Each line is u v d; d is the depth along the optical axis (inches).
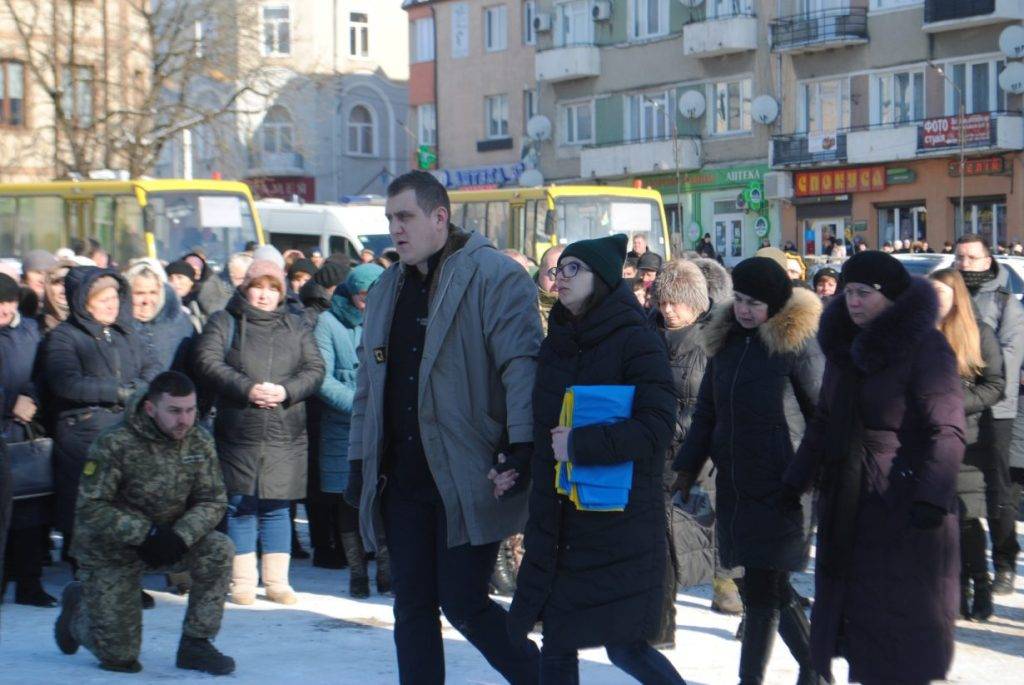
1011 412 313.1
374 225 1223.5
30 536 330.3
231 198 967.0
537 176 1903.3
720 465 237.5
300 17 2187.5
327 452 342.6
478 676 260.8
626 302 198.4
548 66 1866.4
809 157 1596.9
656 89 1776.6
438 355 209.6
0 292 323.6
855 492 201.8
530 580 198.1
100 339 326.0
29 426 327.3
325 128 2208.4
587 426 191.8
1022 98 1462.8
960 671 267.9
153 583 364.5
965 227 1504.7
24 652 283.3
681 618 314.5
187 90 1314.0
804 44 1598.2
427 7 2081.7
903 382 199.2
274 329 323.0
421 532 214.4
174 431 256.7
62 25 1293.1
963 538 311.0
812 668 214.4
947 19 1493.6
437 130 2076.8
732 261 1705.2
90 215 961.5
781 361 231.5
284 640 293.3
